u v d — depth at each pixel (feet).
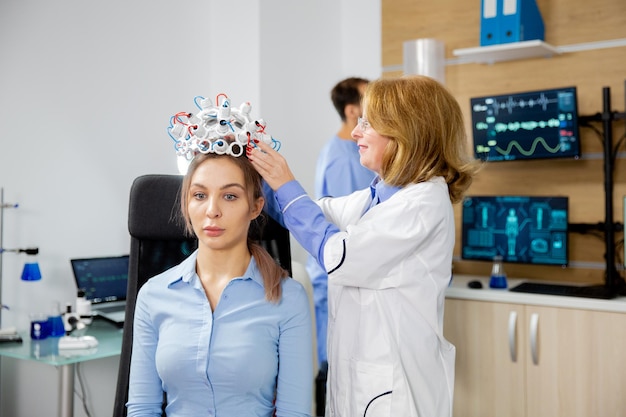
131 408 4.62
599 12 9.78
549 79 10.15
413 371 5.14
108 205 10.46
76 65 10.09
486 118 9.91
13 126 9.86
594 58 9.84
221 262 4.58
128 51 10.61
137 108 10.73
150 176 5.42
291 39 11.65
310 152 12.13
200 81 11.54
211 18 11.66
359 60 12.57
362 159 5.53
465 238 10.10
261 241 5.43
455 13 10.91
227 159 4.54
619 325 8.25
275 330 4.53
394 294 5.19
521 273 10.41
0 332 8.67
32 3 9.89
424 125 5.23
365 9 12.44
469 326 9.22
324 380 7.59
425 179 5.28
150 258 5.40
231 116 4.65
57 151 10.00
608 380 8.34
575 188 9.99
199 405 4.46
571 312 8.55
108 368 10.25
